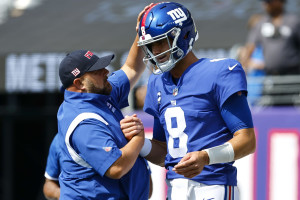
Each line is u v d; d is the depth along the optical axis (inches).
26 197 1338.6
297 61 924.0
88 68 460.1
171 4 447.8
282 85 909.8
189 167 402.9
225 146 415.8
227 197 438.0
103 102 469.7
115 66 989.2
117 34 1027.3
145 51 454.9
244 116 426.6
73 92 463.5
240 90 423.8
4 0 1185.4
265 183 836.0
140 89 955.3
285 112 844.0
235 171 450.3
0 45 1046.4
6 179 1267.2
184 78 442.9
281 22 930.1
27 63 1025.5
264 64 934.4
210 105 434.6
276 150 839.1
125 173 442.9
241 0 1069.8
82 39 1027.9
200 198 435.8
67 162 458.9
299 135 831.7
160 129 490.3
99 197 451.2
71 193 456.4
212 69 434.3
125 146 448.5
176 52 440.8
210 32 988.6
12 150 1291.8
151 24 437.1
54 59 1016.9
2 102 1208.8
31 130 1332.4
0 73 1032.2
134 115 462.3
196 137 437.1
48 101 1194.6
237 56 946.7
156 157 492.4
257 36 943.0
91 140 439.8
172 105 445.4
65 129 451.5
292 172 829.2
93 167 440.8
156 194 853.2
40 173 1339.8
